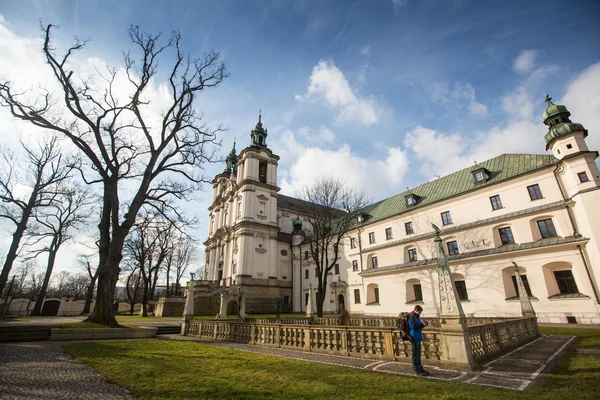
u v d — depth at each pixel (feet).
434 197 109.19
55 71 62.08
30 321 83.25
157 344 46.09
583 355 32.22
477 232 91.45
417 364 25.90
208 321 60.08
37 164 98.12
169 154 74.79
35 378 23.89
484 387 21.24
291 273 170.19
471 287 88.22
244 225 161.48
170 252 182.19
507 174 90.43
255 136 197.36
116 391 20.71
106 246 63.52
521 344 42.16
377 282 117.50
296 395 19.72
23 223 89.45
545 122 84.38
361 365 29.81
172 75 74.33
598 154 73.87
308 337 40.27
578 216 72.64
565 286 73.61
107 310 59.26
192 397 19.38
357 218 135.23
